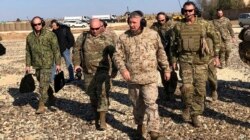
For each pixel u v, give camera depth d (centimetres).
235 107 634
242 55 605
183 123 550
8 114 639
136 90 467
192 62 519
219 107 635
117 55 463
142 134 493
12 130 555
